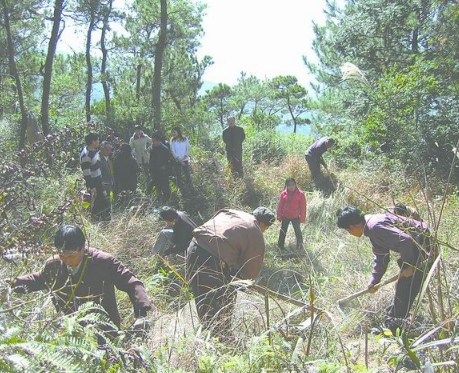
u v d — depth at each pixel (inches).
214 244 192.2
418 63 605.0
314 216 425.4
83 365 90.1
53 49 706.2
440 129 532.1
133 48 987.3
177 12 912.3
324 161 597.3
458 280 145.6
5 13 738.8
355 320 168.6
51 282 144.4
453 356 119.5
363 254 297.6
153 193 456.8
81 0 805.2
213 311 181.8
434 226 129.0
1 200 177.5
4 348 82.7
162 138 490.0
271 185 541.3
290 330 144.6
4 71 882.8
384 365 136.1
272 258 340.5
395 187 477.4
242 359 114.1
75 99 1146.0
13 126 799.7
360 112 638.5
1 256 140.7
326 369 109.7
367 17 766.5
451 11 601.0
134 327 136.9
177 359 123.0
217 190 491.2
